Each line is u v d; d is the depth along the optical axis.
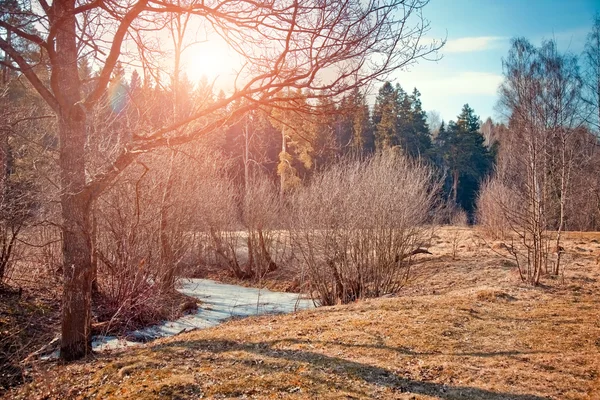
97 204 10.12
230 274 18.52
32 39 5.66
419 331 7.12
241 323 8.95
